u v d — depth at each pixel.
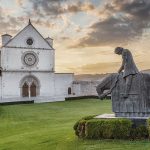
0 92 62.44
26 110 42.22
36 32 65.31
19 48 64.00
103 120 16.22
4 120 31.58
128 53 17.53
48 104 52.75
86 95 67.31
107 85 18.02
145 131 15.67
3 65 62.91
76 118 31.69
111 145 14.96
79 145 15.55
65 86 68.50
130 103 17.41
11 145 18.09
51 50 66.50
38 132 22.14
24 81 64.44
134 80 17.38
